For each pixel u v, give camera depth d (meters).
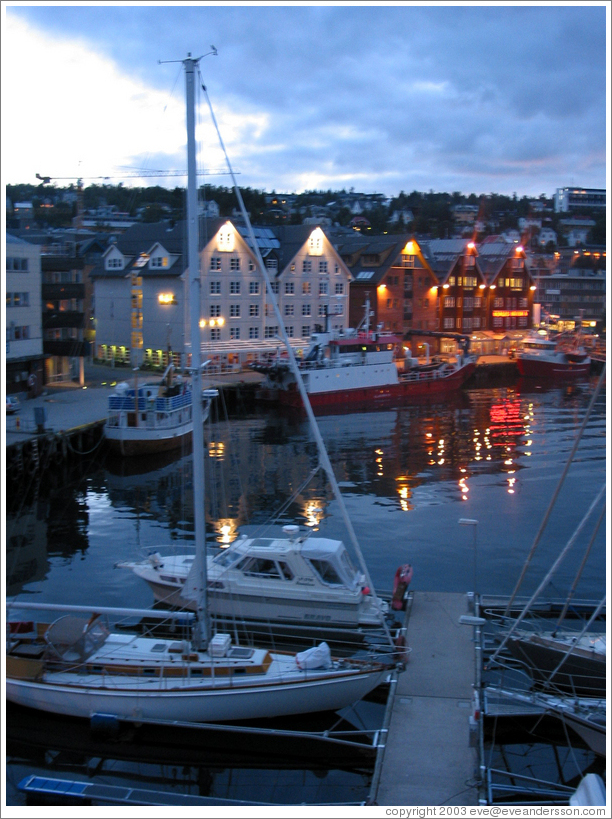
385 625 20.70
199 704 17.47
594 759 17.69
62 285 64.56
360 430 57.56
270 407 67.38
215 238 73.56
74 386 63.75
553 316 114.88
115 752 17.64
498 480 42.22
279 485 41.28
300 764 17.64
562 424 59.84
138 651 18.84
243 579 22.91
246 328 76.75
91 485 42.00
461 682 18.83
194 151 18.39
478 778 15.09
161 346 75.56
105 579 27.70
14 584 27.20
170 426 48.53
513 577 27.69
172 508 37.19
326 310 71.75
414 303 93.31
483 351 99.62
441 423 60.44
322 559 22.59
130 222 173.75
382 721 18.67
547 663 19.38
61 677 18.11
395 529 33.38
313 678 17.83
